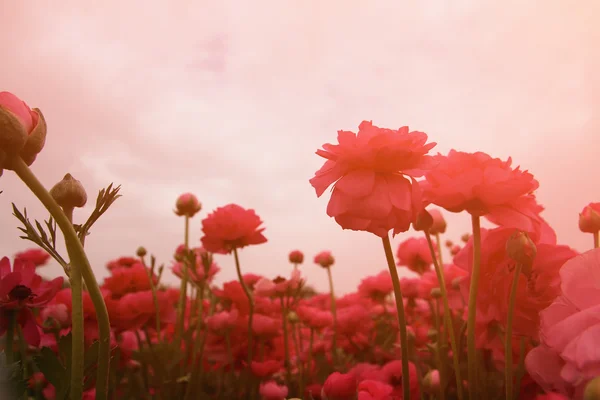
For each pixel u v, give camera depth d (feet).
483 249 1.31
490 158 1.23
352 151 1.14
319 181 1.20
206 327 2.15
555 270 1.26
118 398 1.78
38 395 1.51
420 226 1.41
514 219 1.16
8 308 1.36
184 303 2.27
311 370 2.32
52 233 1.05
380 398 1.26
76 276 1.01
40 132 0.97
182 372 2.06
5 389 1.04
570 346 0.92
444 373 1.54
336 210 1.13
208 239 2.06
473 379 1.19
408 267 2.46
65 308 1.73
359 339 2.42
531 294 1.28
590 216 1.37
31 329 1.43
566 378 0.92
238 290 2.29
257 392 1.98
